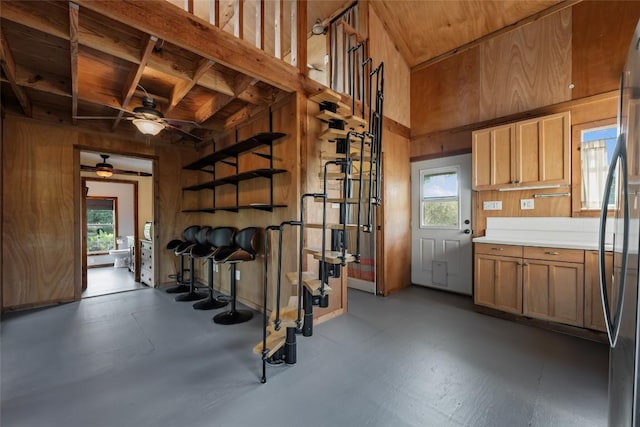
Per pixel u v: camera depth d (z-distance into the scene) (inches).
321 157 119.7
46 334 104.6
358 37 144.9
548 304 109.2
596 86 114.9
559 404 67.2
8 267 128.8
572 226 117.5
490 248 125.1
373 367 83.1
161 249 176.1
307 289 87.9
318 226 97.7
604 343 97.6
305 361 86.5
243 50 95.5
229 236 140.4
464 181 156.9
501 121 141.9
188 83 108.3
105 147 156.8
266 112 128.8
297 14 114.0
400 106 170.9
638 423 34.1
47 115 136.8
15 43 90.4
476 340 100.8
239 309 132.3
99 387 73.4
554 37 126.0
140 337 102.5
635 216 38.0
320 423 61.4
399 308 135.4
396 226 165.6
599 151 113.0
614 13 111.5
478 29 146.5
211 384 74.9
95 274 224.4
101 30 82.0
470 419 62.6
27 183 133.6
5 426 59.9
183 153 184.5
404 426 60.6
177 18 80.7
